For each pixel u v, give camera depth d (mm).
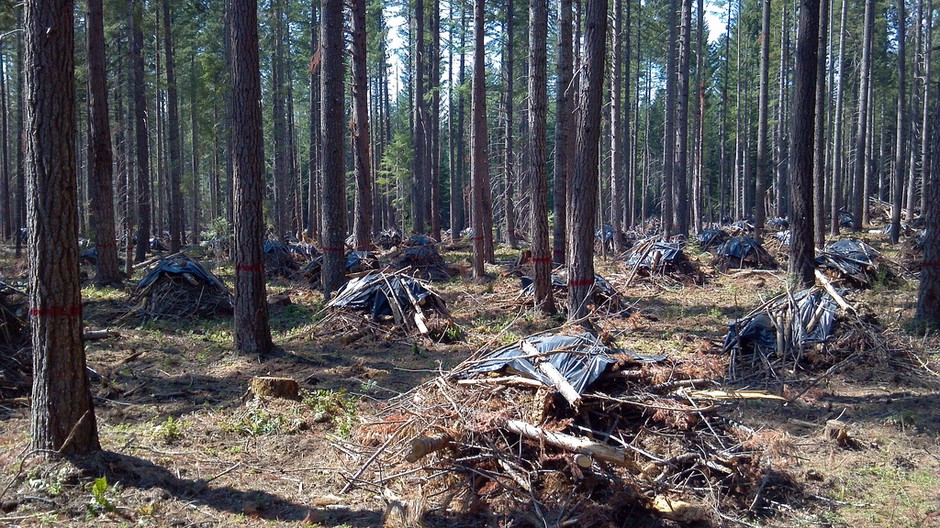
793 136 14344
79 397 5609
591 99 10766
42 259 5379
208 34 28859
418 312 11914
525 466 5477
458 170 48312
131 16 21703
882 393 8430
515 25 30812
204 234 29016
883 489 5809
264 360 9977
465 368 6605
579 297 10984
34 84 5172
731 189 65812
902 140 27109
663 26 39562
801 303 10227
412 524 4926
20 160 28547
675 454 5621
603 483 5297
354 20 18094
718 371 7246
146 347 10945
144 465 5883
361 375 9281
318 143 36062
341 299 12602
